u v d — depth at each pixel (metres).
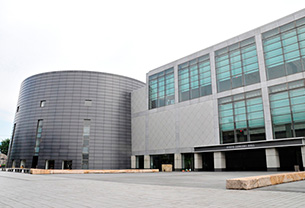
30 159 55.06
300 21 33.91
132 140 57.53
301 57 32.97
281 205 7.74
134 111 58.88
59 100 56.91
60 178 23.81
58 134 54.88
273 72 35.41
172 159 47.53
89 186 14.98
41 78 59.78
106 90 59.25
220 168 38.69
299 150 34.16
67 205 8.20
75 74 58.50
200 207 7.55
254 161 39.97
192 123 44.16
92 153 54.66
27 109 59.09
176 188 13.20
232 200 8.86
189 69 46.75
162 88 51.44
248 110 37.09
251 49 38.47
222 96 40.59
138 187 14.01
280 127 33.50
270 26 36.84
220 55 42.31
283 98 33.81
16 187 14.62
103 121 57.25
